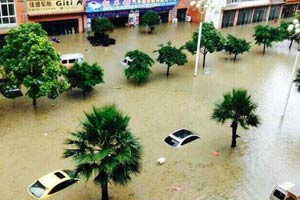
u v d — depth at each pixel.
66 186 18.20
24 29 24.53
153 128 23.81
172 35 44.66
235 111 20.61
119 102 26.92
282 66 36.62
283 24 42.25
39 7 38.00
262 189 19.02
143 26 47.94
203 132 23.73
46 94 23.05
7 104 25.83
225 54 39.25
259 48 42.34
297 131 24.59
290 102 28.64
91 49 37.53
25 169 19.33
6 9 35.06
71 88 26.50
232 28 51.09
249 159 21.31
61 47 37.53
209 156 21.34
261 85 31.64
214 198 18.22
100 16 43.75
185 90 29.66
